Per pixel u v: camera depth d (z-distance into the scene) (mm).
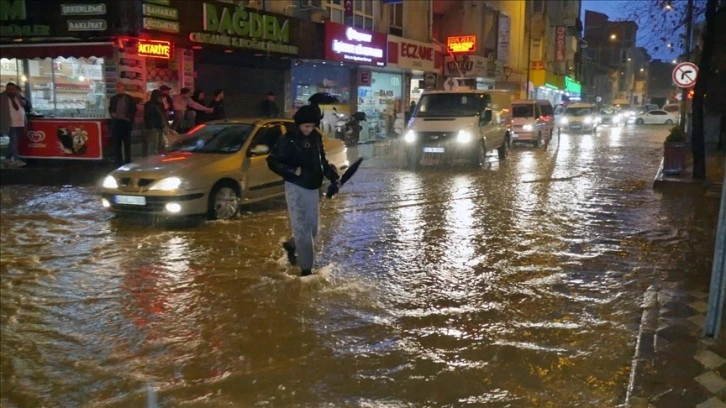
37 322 5652
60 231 9016
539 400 4207
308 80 22594
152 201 9039
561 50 52781
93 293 6395
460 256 7801
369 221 9891
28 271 7137
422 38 30047
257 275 6938
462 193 12797
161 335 5340
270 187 10555
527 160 20375
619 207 11219
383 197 12227
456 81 24328
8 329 5496
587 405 4129
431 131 17422
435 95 18781
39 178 13898
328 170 6840
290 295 6281
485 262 7531
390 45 25125
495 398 4242
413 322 5598
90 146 15188
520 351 4973
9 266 7320
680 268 7219
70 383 4535
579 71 68500
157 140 14711
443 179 15062
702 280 6719
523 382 4461
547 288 6535
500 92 19906
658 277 6855
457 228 9391
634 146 27766
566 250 8094
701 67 13273
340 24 21516
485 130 18078
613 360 4801
